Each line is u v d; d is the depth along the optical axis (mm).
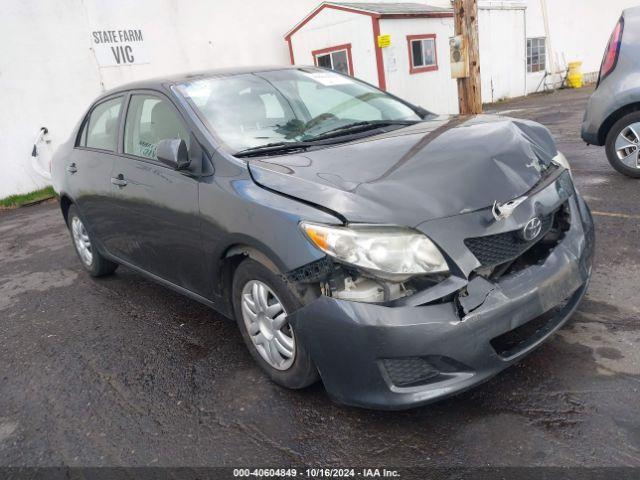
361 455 2193
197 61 11156
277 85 3457
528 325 2607
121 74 10195
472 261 2148
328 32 11797
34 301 4531
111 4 9945
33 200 8977
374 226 2125
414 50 11961
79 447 2518
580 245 2592
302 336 2287
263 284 2549
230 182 2639
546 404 2314
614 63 4930
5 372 3369
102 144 3992
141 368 3150
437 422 2309
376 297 2123
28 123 9305
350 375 2193
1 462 2498
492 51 15438
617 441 2059
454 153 2518
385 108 3555
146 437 2516
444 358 2111
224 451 2338
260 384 2787
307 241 2211
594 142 5332
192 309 3893
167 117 3234
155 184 3178
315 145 2893
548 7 17672
